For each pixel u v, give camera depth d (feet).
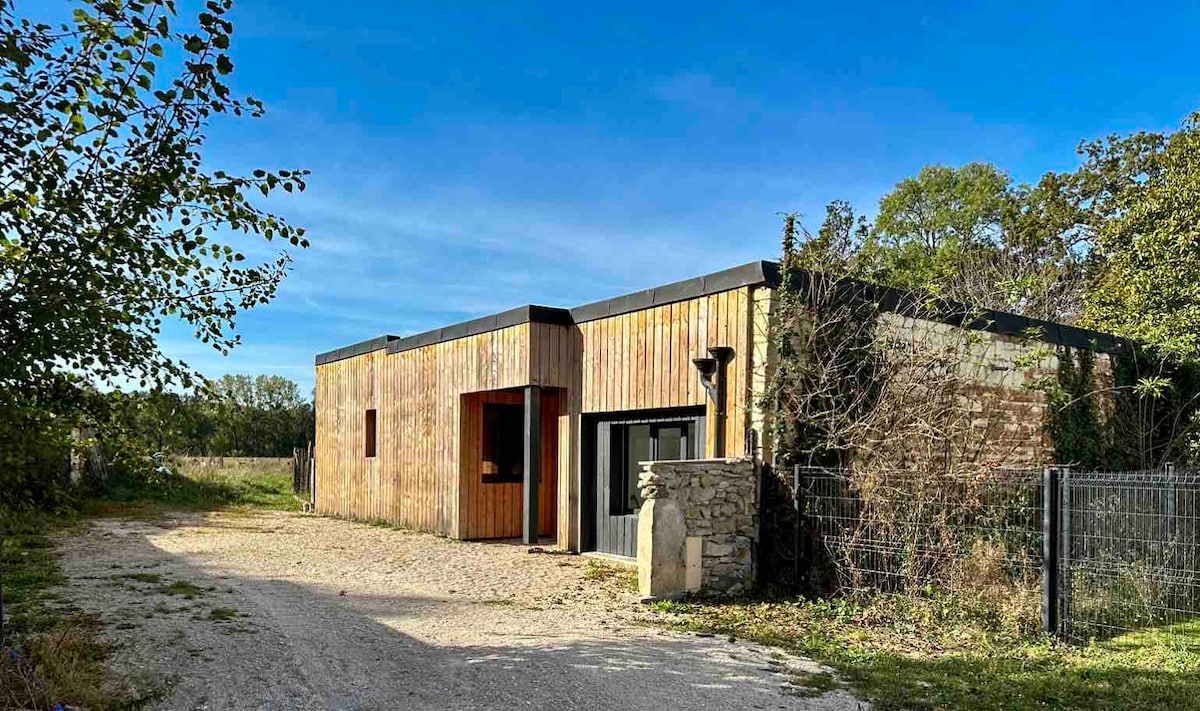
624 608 23.44
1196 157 45.55
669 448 31.63
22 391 13.05
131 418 14.46
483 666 16.34
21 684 13.37
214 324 14.93
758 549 26.66
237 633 18.25
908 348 29.04
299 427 113.60
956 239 86.79
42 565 27.78
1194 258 42.63
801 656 18.31
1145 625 21.98
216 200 13.24
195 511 51.70
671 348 30.81
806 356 27.61
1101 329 49.47
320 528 44.32
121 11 11.52
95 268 12.69
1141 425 38.88
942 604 22.20
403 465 45.65
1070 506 20.81
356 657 16.72
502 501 41.55
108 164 12.50
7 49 10.61
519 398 42.57
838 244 37.45
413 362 45.32
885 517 23.86
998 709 14.70
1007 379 33.04
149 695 13.58
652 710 14.03
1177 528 24.62
